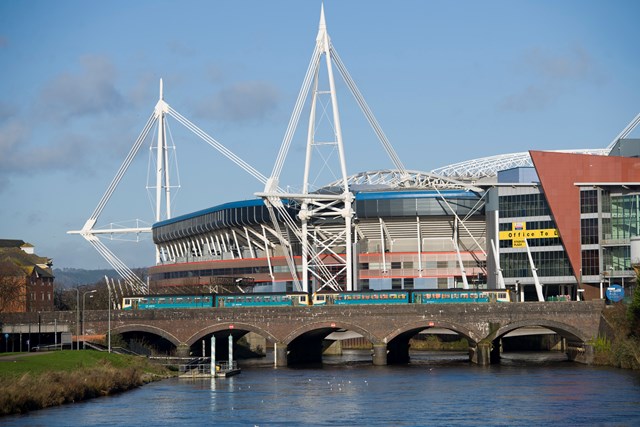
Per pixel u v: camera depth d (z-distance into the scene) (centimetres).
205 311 19750
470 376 16925
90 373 15162
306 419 12406
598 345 18738
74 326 19862
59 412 12912
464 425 11862
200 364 18450
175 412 13000
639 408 12825
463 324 19262
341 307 19512
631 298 18962
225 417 12588
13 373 14100
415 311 19350
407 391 14925
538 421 12012
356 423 12075
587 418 12150
